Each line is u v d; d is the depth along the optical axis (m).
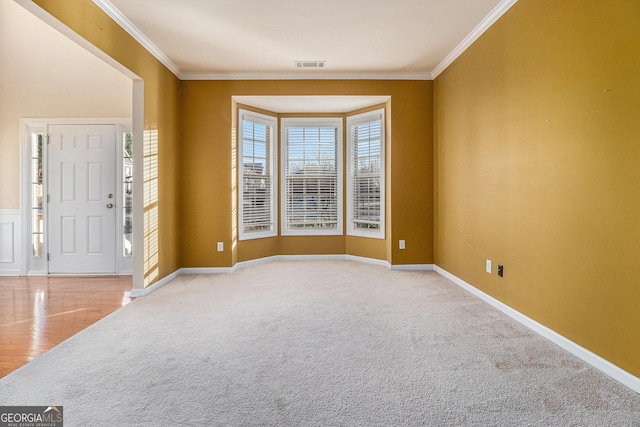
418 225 4.92
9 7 4.65
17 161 4.71
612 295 2.05
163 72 4.23
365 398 1.83
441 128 4.60
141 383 1.97
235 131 5.02
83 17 2.72
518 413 1.71
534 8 2.72
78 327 2.89
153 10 3.16
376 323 2.92
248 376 2.05
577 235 2.31
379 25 3.49
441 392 1.89
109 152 4.72
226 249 4.84
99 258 4.76
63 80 4.68
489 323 2.91
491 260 3.38
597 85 2.14
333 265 5.31
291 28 3.54
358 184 5.60
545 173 2.61
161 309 3.29
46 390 1.89
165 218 4.30
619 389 1.92
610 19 2.04
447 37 3.75
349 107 5.43
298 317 3.06
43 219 4.71
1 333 2.76
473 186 3.73
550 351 2.39
